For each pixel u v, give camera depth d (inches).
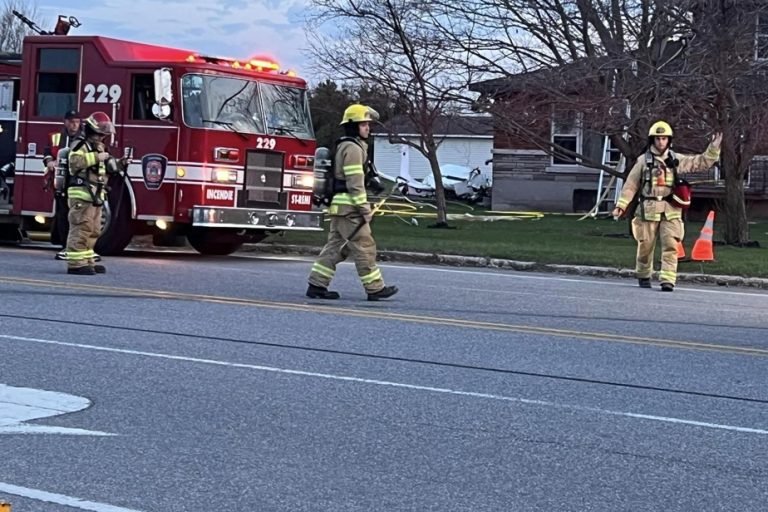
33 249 764.0
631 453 264.2
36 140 730.2
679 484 240.4
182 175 687.1
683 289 642.2
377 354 377.7
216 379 333.1
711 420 298.0
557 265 729.0
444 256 767.1
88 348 374.9
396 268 721.6
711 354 396.8
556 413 302.2
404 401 311.0
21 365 346.0
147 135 694.5
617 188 1301.7
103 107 707.4
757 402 321.1
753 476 247.6
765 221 1294.3
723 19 802.2
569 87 868.6
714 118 842.2
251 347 384.2
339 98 1106.7
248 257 775.1
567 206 1507.1
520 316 482.9
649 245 631.2
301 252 824.9
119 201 705.0
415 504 222.7
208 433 273.1
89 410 293.1
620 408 309.4
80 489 228.1
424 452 260.7
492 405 309.3
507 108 908.0
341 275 648.4
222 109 701.3
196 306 477.4
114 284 547.5
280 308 478.0
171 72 687.1
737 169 879.1
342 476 240.4
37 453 253.0
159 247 843.4
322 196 517.7
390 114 1084.5
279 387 324.5
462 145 2159.2
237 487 231.3
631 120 840.9
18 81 769.6
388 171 2219.5
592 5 871.7
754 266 712.4
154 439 266.7
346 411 298.0
